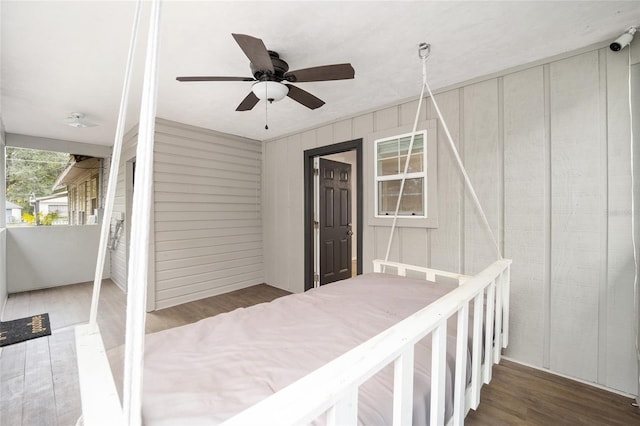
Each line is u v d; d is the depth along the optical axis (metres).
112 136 4.63
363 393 0.99
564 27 1.88
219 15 1.73
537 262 2.31
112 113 3.46
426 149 2.89
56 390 2.04
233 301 4.02
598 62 2.05
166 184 3.78
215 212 4.32
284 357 1.23
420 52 2.15
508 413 1.79
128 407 0.57
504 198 2.46
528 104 2.34
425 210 2.92
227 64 2.32
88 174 5.43
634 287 1.93
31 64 2.29
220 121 3.86
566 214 2.18
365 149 3.42
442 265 2.82
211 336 1.44
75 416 1.79
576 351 2.14
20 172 4.82
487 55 2.22
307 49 2.12
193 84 2.67
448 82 2.69
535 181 2.31
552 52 2.18
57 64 2.30
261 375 1.10
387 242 3.25
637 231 1.92
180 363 1.19
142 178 0.64
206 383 1.05
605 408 1.83
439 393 1.02
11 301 4.00
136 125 3.98
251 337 1.42
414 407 0.99
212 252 4.28
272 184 4.78
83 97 2.97
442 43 2.06
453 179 2.74
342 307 1.80
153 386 1.03
